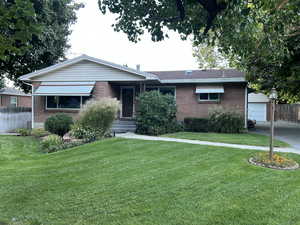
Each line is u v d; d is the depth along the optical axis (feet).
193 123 50.37
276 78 36.01
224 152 27.27
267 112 98.43
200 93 52.39
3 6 8.17
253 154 26.45
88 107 37.52
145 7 14.29
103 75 49.06
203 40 15.48
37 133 43.62
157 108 44.50
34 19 8.79
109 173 20.12
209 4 11.54
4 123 53.72
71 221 12.25
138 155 25.89
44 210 13.53
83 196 15.46
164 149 28.58
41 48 59.16
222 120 47.93
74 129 36.78
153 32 15.10
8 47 8.82
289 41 24.34
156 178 18.72
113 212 13.24
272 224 12.06
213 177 19.01
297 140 39.83
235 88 51.16
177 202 14.49
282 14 11.32
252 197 15.34
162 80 52.13
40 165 23.31
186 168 21.31
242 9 10.42
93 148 29.25
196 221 12.25
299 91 37.55
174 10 14.06
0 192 16.20
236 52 14.28
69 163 23.61
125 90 56.70
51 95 47.80
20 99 96.43
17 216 12.81
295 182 18.28
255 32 11.48
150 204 14.21
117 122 49.75
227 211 13.38
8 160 25.77
